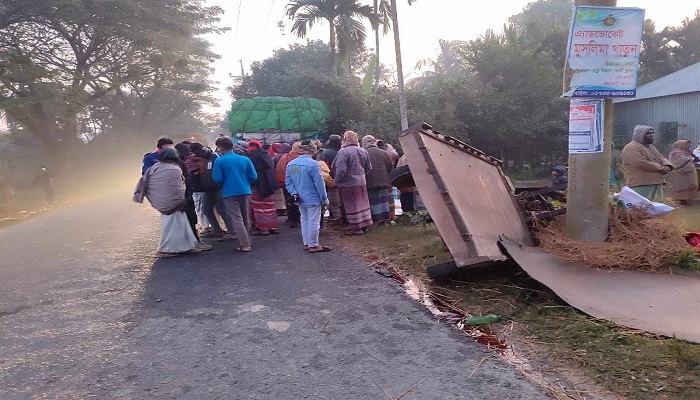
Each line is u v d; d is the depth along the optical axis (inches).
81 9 941.2
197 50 1255.5
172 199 279.3
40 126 1088.8
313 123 841.5
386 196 356.5
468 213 197.2
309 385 127.5
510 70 1055.6
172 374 136.9
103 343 160.7
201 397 123.6
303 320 174.4
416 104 987.3
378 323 168.4
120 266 269.3
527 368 130.1
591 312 157.0
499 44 1082.7
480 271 205.5
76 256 302.4
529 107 1051.9
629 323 147.4
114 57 1177.4
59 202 730.8
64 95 963.3
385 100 986.7
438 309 178.7
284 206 401.4
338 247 294.2
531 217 246.4
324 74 1000.9
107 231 404.5
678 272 185.3
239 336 162.4
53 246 342.6
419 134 201.2
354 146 326.6
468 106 1009.5
